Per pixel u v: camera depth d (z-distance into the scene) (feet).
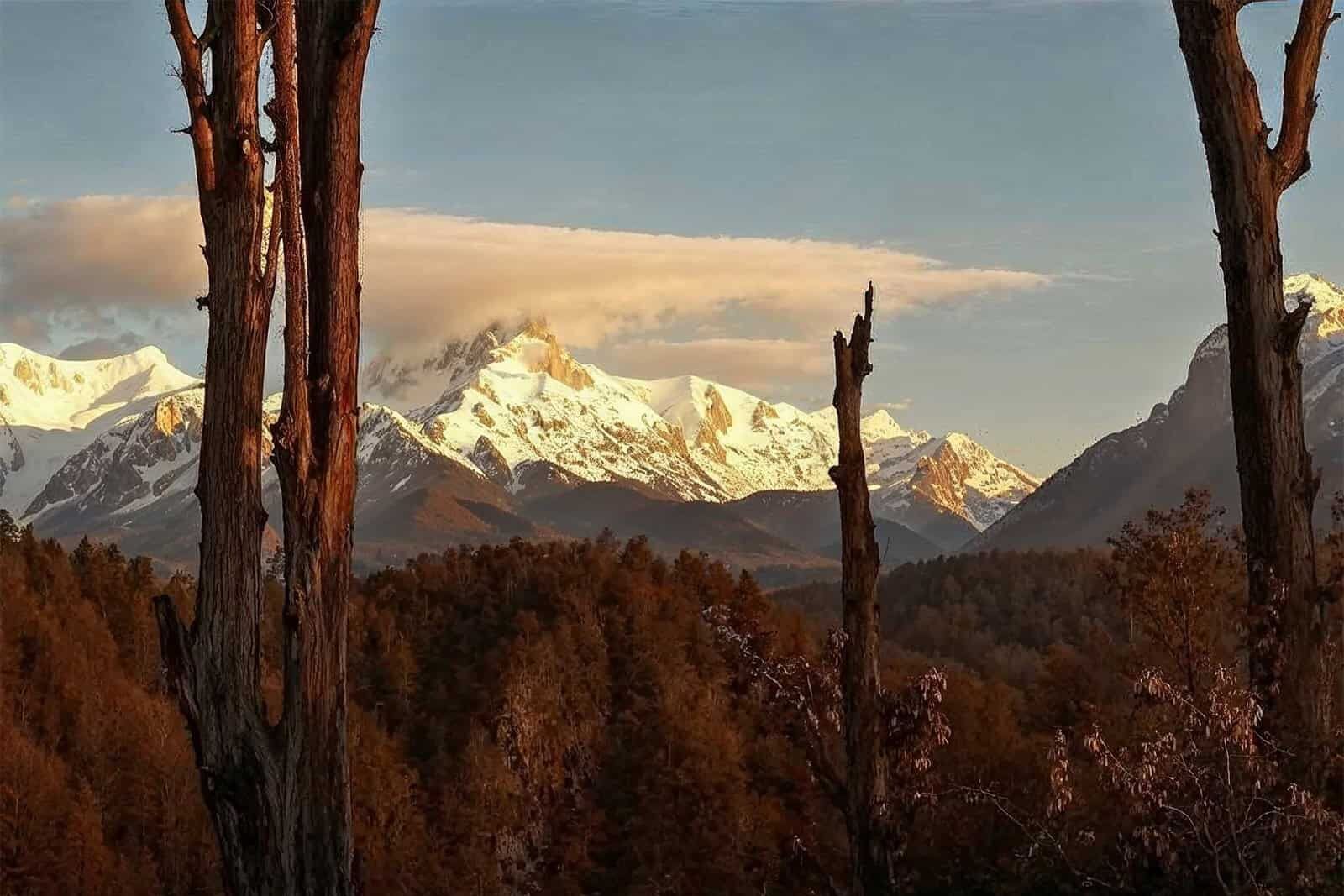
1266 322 44.19
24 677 295.07
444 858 276.82
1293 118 44.83
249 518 39.78
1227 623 52.80
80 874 240.12
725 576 445.37
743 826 163.02
